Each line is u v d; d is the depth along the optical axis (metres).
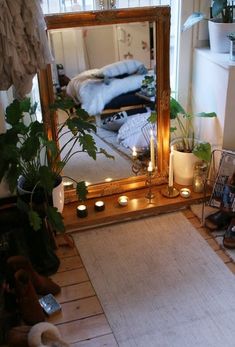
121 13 2.06
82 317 1.74
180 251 2.10
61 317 1.74
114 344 1.62
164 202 2.38
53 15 1.96
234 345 1.59
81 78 2.12
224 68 2.19
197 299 1.81
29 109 1.99
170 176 2.39
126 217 2.33
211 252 2.08
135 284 1.91
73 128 1.92
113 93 2.21
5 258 1.91
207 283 1.89
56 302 1.78
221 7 2.22
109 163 2.40
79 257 2.08
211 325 1.68
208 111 2.47
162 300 1.81
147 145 2.44
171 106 2.39
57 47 2.04
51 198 1.99
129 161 2.44
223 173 2.32
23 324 1.69
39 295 1.82
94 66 2.13
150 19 2.11
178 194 2.45
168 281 1.91
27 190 2.02
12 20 1.66
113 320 1.72
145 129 2.39
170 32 2.29
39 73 2.02
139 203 2.38
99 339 1.64
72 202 2.39
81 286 1.91
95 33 2.07
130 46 2.14
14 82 1.80
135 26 2.11
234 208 2.18
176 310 1.76
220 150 2.31
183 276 1.94
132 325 1.70
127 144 2.38
